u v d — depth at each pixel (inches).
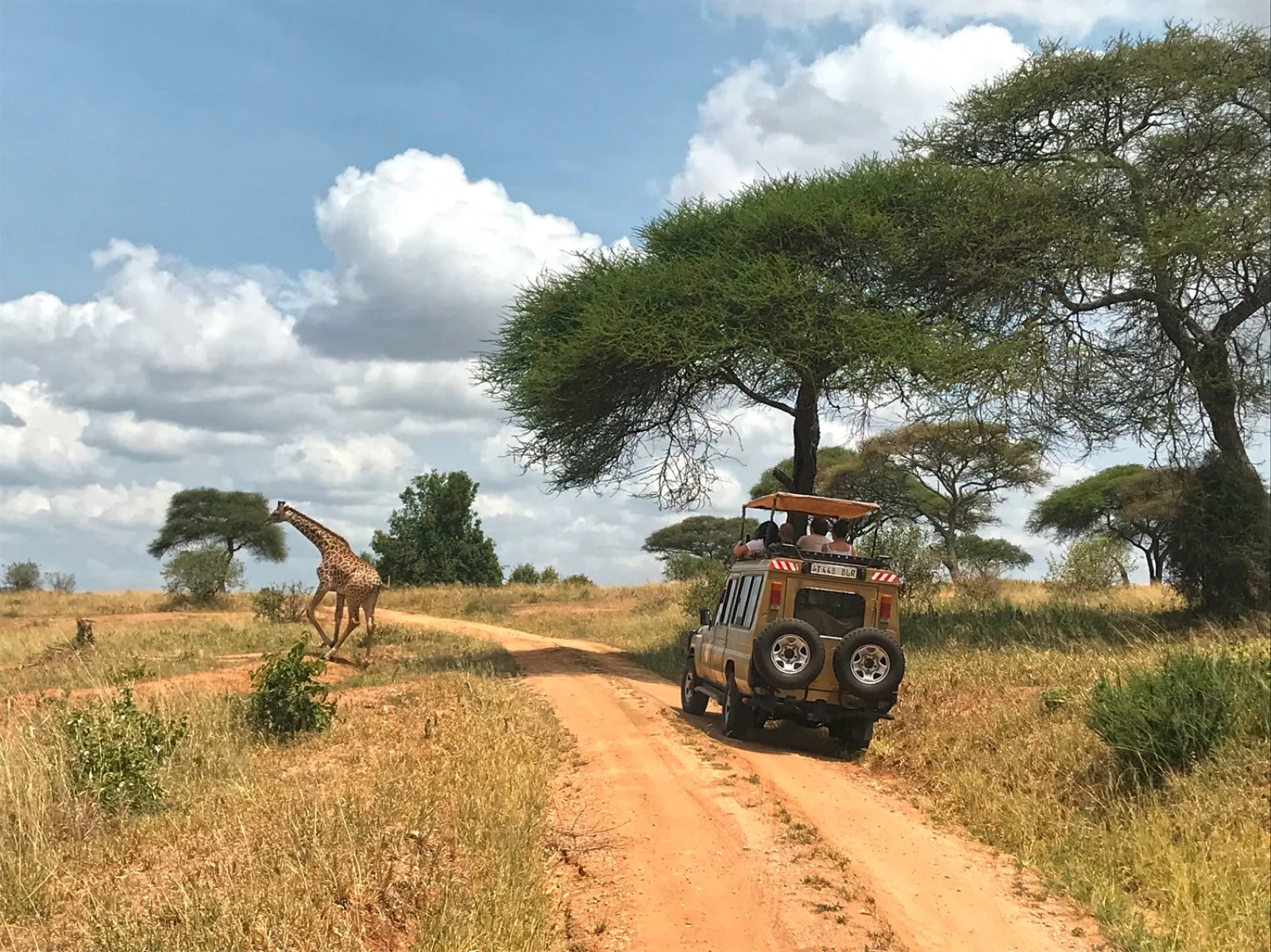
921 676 540.7
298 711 489.4
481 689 576.7
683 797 365.7
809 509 550.3
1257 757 351.9
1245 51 819.4
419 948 231.5
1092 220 820.0
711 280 784.9
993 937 258.7
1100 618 765.3
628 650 989.2
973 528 1631.4
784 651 452.4
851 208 805.2
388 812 310.3
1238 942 260.4
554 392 824.9
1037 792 373.7
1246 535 751.7
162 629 1128.8
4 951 243.0
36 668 759.1
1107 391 857.5
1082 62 835.4
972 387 786.2
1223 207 766.5
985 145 935.7
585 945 244.2
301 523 799.1
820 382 812.0
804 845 317.1
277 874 265.3
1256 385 806.5
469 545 2288.4
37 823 321.1
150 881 280.8
